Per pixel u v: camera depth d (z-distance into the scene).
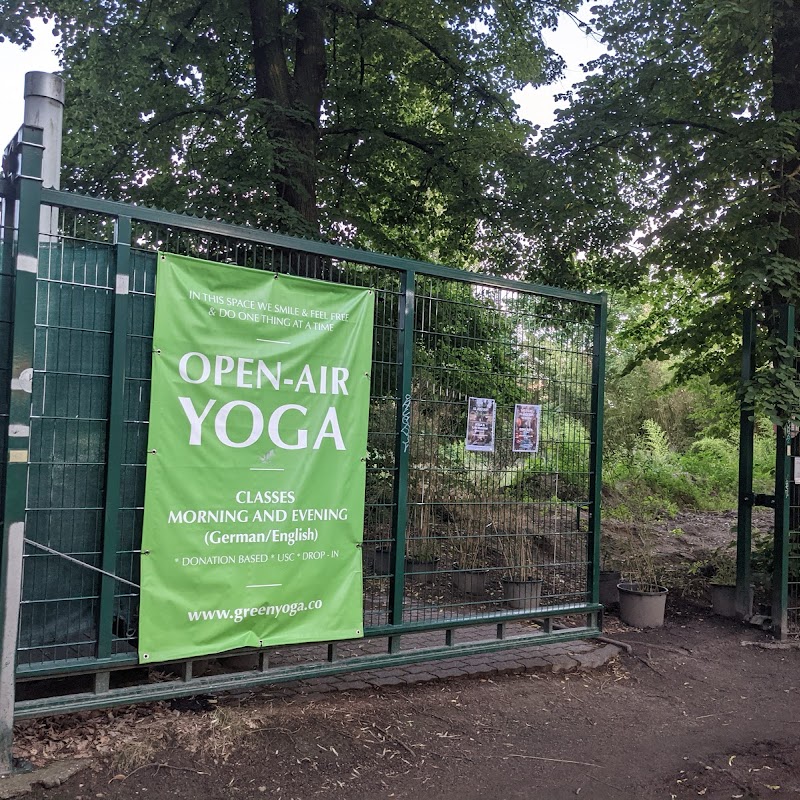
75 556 3.75
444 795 3.54
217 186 8.84
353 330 4.66
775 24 7.79
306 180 9.16
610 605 7.74
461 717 4.46
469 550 6.12
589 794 3.66
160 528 3.92
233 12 9.87
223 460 4.13
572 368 6.03
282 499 4.33
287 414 4.37
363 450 4.69
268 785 3.46
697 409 21.61
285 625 4.36
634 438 21.94
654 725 4.66
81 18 10.88
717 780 3.86
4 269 3.54
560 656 5.75
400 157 11.77
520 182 10.39
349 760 3.77
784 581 6.79
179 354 4.00
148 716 4.02
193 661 4.16
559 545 6.78
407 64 12.39
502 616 5.41
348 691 4.66
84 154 10.69
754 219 8.23
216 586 4.09
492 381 5.52
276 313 4.35
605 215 10.18
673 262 9.63
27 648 3.54
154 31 10.00
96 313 3.81
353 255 4.73
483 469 5.50
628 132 9.15
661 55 9.28
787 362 7.07
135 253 3.92
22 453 3.35
